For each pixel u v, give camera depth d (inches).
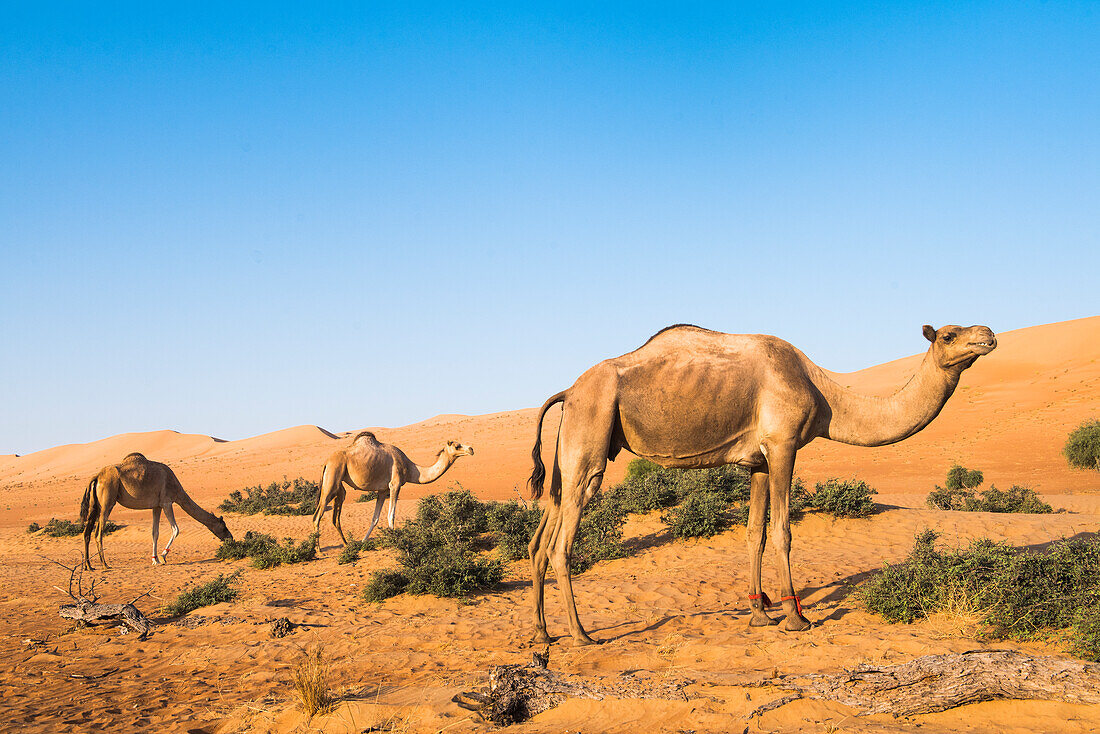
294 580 635.5
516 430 3009.4
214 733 242.5
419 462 2317.9
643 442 310.7
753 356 305.9
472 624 389.7
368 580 592.4
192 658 364.8
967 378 2874.0
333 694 264.4
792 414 300.5
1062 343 2942.9
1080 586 276.2
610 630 348.5
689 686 219.3
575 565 559.2
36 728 256.2
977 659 196.1
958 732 179.9
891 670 202.4
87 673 351.9
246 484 2347.4
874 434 310.2
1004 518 641.6
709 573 492.4
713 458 312.2
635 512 705.0
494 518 680.4
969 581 296.8
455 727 213.5
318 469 2603.3
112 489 792.9
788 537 303.0
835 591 395.2
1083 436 1353.3
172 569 772.0
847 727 184.7
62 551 1082.7
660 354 310.8
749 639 285.4
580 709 213.5
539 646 317.1
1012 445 1722.4
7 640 445.1
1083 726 175.8
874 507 659.4
